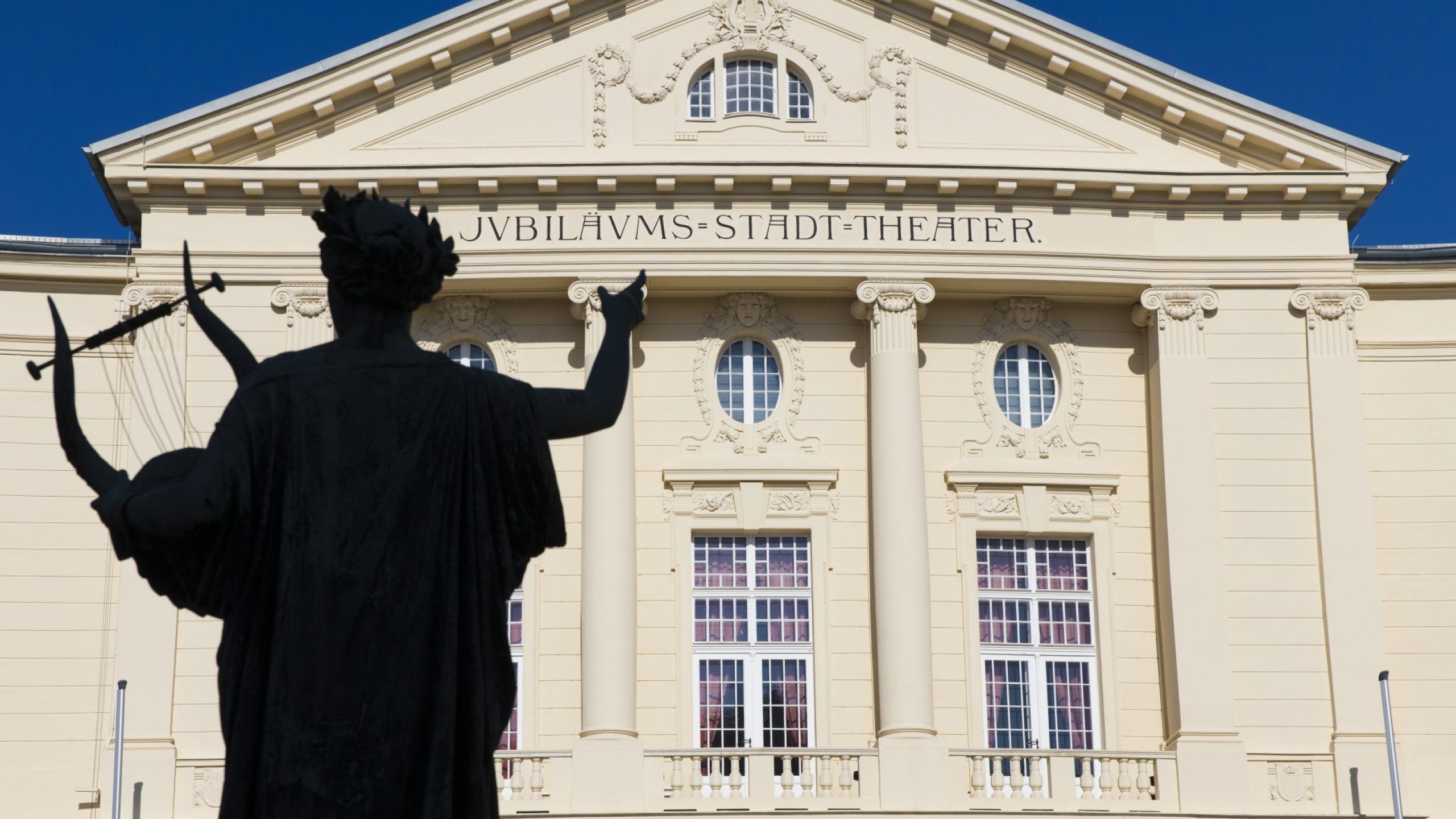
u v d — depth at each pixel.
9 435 32.62
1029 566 33.34
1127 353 34.25
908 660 31.36
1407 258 34.38
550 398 5.22
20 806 31.00
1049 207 33.62
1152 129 34.09
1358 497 32.75
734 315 33.78
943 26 34.16
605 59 33.84
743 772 31.59
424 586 4.93
